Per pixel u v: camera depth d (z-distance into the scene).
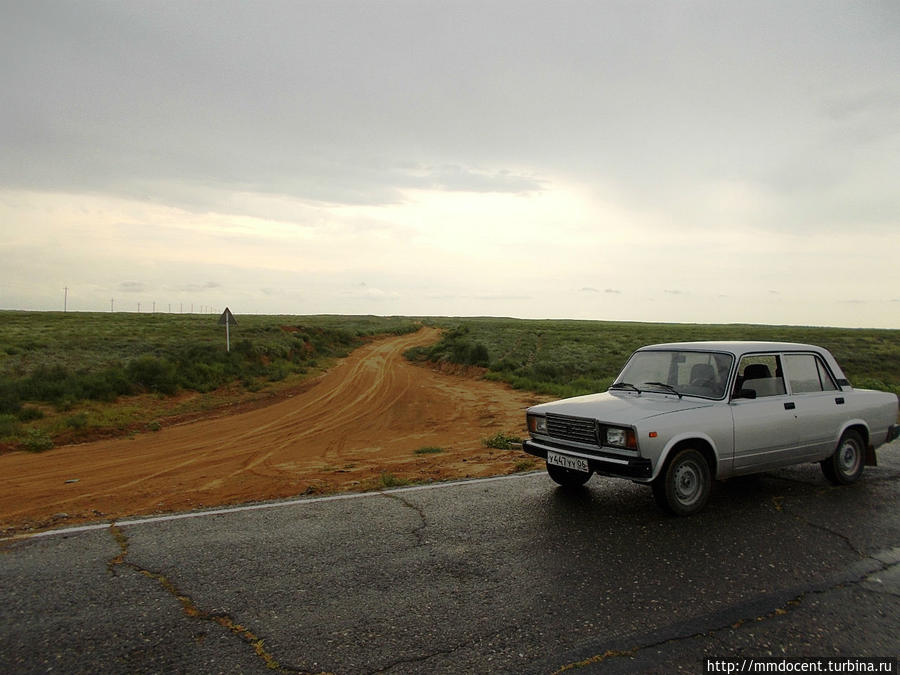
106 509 6.41
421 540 4.76
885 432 6.96
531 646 3.10
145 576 4.01
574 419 5.66
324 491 6.78
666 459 5.27
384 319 115.50
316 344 41.50
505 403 17.66
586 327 78.56
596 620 3.39
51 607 3.52
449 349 38.62
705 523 5.18
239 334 37.72
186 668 2.87
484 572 4.09
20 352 24.55
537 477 7.09
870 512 5.54
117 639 3.14
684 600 3.66
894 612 3.52
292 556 4.39
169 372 19.92
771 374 6.18
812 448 6.22
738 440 5.64
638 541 4.73
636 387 6.51
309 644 3.11
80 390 16.33
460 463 8.56
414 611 3.50
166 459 10.22
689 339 47.28
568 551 4.50
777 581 3.95
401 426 14.27
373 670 2.86
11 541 4.79
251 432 13.46
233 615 3.43
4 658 2.94
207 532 4.98
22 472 9.09
